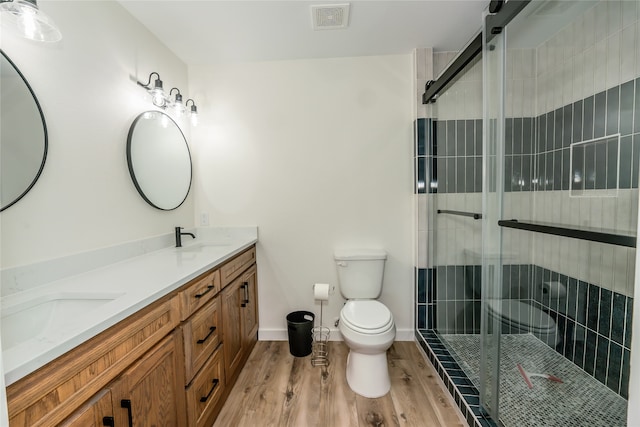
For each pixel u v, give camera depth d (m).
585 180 1.68
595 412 1.42
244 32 1.85
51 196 1.15
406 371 1.92
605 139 1.57
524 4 1.24
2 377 0.49
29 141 1.06
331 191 2.27
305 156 2.26
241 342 1.92
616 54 1.50
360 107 2.23
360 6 1.62
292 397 1.68
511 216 1.97
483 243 1.57
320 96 2.23
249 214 2.31
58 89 1.18
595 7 1.59
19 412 0.58
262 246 2.32
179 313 1.17
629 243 1.16
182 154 2.12
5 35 0.99
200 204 2.31
